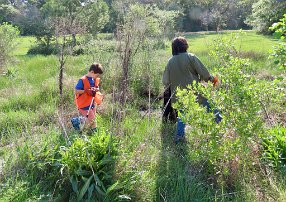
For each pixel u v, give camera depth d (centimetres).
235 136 461
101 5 2648
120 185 418
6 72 1238
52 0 2588
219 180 453
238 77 468
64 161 431
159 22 1875
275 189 435
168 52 1183
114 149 451
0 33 1434
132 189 423
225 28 5012
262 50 1723
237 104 457
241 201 418
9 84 1041
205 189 446
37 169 449
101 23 2639
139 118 654
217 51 532
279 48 471
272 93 482
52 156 452
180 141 546
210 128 456
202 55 1473
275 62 476
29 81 1076
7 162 461
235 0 5066
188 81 579
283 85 523
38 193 422
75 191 414
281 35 474
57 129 554
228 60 509
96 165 430
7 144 580
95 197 418
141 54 909
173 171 468
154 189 434
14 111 759
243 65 500
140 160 470
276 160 476
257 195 434
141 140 539
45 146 468
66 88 841
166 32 1684
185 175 454
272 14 1997
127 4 1945
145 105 791
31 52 2473
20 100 816
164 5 4275
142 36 834
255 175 466
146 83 859
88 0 2614
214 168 459
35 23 2569
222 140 460
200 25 5247
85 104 586
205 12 5047
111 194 416
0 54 1407
